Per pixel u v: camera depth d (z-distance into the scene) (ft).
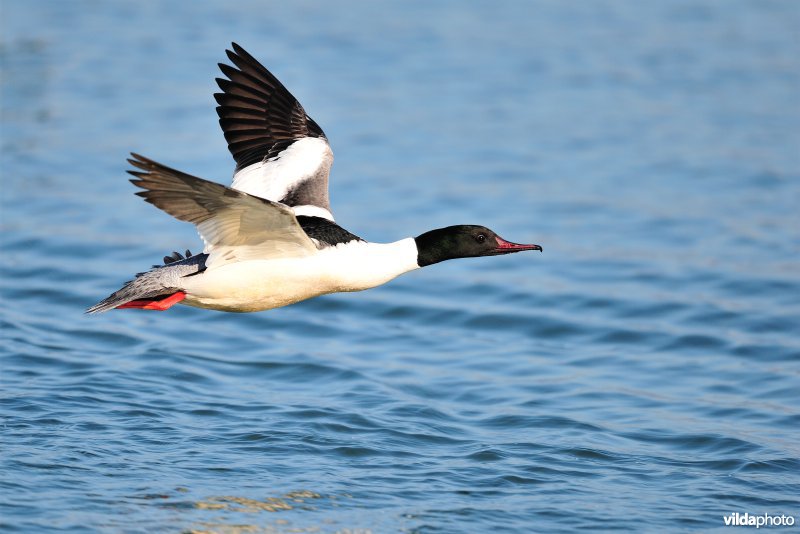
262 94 37.14
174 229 61.82
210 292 32.12
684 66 95.50
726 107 85.76
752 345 48.44
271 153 36.29
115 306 31.83
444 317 51.90
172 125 77.87
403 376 44.19
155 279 32.35
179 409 39.22
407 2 113.91
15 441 35.35
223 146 73.72
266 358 45.68
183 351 45.73
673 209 66.59
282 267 31.83
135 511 31.14
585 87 89.97
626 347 48.57
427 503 32.65
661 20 109.81
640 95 88.33
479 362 46.29
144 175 28.04
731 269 57.67
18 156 71.77
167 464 34.47
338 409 39.91
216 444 36.32
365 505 32.37
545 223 64.23
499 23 107.34
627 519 32.12
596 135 79.71
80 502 31.40
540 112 84.23
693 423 39.86
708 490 34.27
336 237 33.09
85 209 63.93
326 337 49.01
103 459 34.47
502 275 57.57
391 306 53.01
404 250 34.27
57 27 102.22
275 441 36.70
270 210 29.48
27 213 62.75
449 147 76.74
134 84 86.79
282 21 105.40
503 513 32.22
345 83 88.58
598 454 36.78
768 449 37.35
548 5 114.62
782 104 86.53
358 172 71.72
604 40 102.42
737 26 107.86
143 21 104.94
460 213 65.05
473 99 86.48
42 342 45.68
